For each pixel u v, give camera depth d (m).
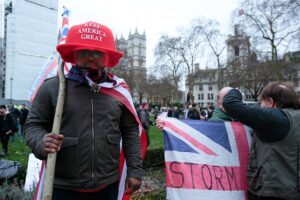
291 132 2.45
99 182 2.15
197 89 96.75
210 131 3.42
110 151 2.23
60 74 2.17
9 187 4.67
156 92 82.44
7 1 34.59
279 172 2.44
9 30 31.42
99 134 2.16
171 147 3.33
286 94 2.68
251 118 2.48
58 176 2.15
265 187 2.48
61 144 2.08
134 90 83.56
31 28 30.23
